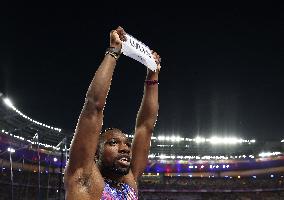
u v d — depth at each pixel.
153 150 52.81
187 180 52.59
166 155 53.44
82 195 2.94
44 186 42.47
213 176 53.69
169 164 53.94
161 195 50.88
